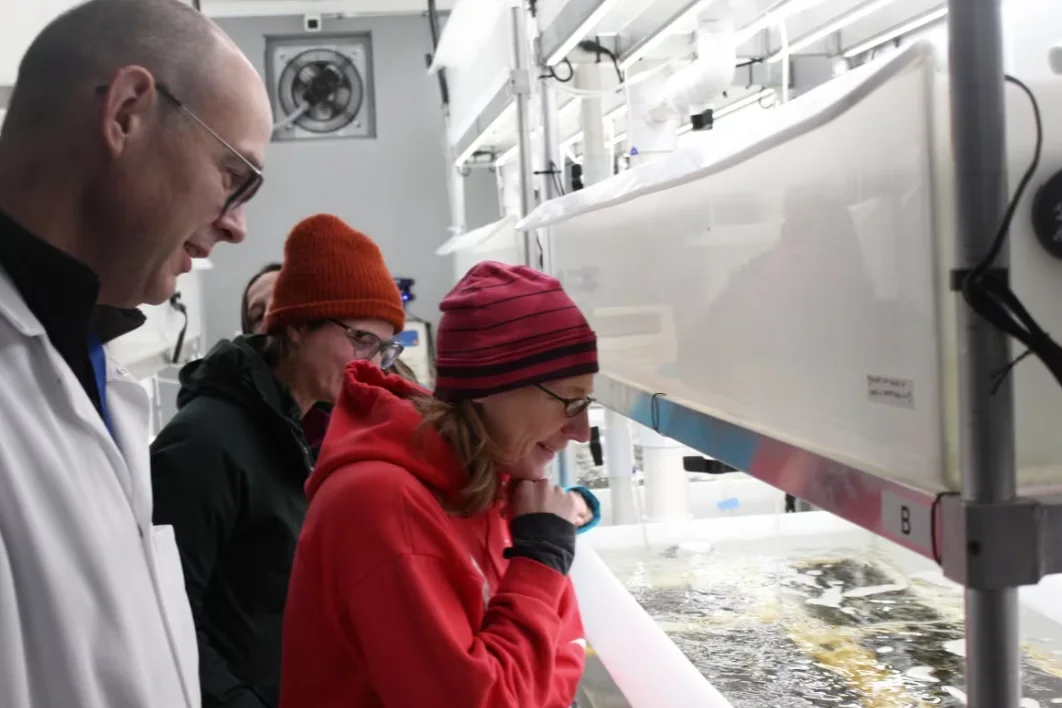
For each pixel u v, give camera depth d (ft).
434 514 3.44
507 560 3.92
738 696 4.32
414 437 3.63
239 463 4.74
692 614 5.44
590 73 7.04
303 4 15.24
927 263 2.27
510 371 3.60
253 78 3.11
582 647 4.25
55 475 2.60
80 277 2.77
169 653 3.03
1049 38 2.20
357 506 3.37
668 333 4.40
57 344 2.85
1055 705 3.93
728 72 5.51
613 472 7.61
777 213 3.18
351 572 3.33
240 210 3.24
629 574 6.22
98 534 2.67
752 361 3.45
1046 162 2.22
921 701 4.19
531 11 6.63
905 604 5.43
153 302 3.15
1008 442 2.12
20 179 2.79
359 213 16.34
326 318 5.32
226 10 15.30
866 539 6.79
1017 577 2.09
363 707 3.54
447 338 3.75
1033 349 2.06
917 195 2.31
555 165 6.76
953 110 2.11
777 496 7.40
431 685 3.21
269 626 4.90
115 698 2.63
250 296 7.84
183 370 5.32
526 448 3.80
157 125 2.81
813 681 4.44
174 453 4.62
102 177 2.79
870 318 2.58
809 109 2.58
